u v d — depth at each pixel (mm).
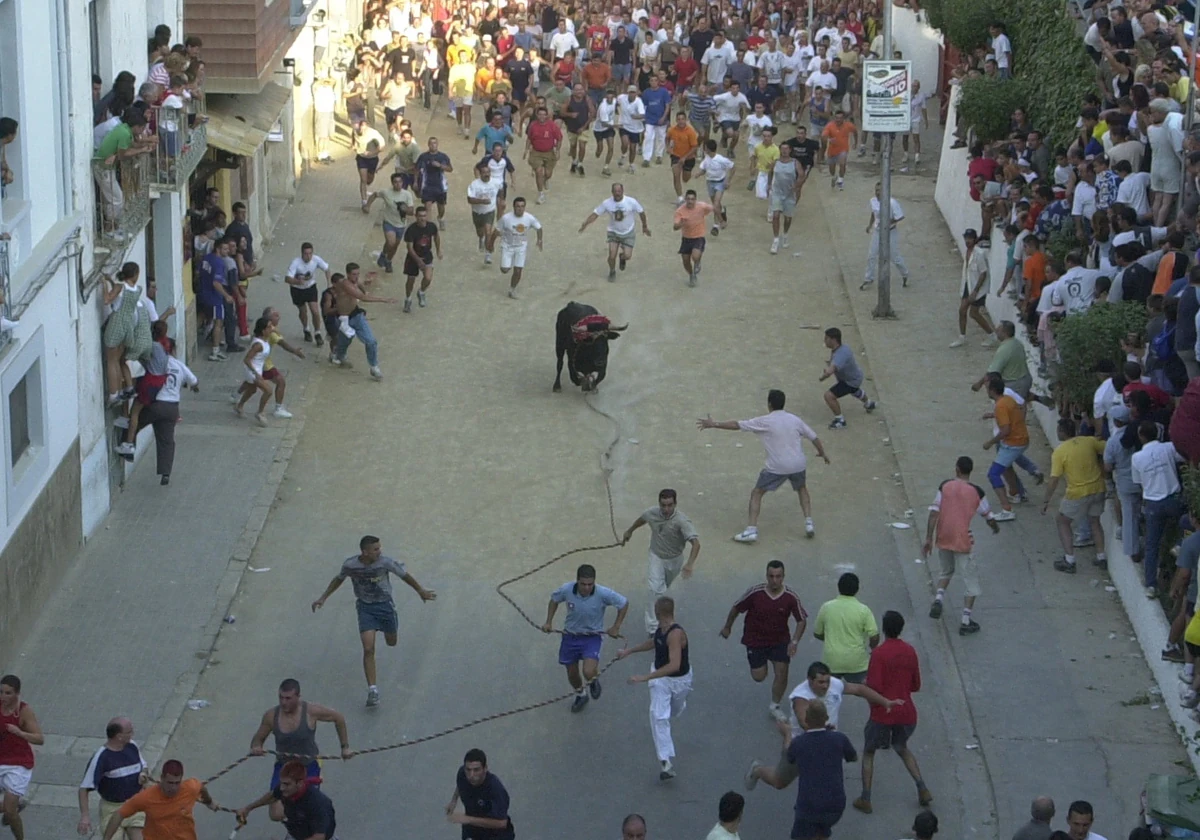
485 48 38469
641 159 35594
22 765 13234
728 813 12086
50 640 16703
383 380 23859
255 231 28172
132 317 19125
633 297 27484
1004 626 17297
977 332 25562
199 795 12734
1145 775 14727
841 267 28797
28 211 16469
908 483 20641
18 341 16000
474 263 28859
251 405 22750
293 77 30828
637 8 42750
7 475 15836
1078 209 22141
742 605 15375
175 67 21422
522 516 20000
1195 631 14680
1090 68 25672
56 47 17453
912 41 39438
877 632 15109
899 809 14422
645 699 16219
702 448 21859
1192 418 15711
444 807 14531
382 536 19438
